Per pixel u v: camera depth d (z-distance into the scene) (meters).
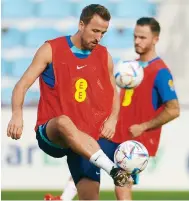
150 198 34.72
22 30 44.72
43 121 20.06
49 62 19.88
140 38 25.80
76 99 20.06
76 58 20.12
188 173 37.38
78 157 20.94
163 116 25.00
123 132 25.03
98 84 20.34
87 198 20.94
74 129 18.44
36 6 45.38
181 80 41.88
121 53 44.16
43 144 20.36
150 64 25.66
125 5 45.34
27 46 44.38
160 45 43.00
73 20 45.09
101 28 19.38
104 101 20.38
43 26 44.84
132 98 25.31
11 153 37.28
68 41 20.17
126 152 18.33
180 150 37.41
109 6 45.53
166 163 37.31
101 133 20.03
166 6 44.00
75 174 21.22
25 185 37.38
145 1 45.22
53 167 37.44
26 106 38.06
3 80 42.53
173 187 37.38
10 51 44.09
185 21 43.50
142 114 25.31
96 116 20.25
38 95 40.47
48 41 20.09
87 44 19.66
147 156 18.52
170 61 42.56
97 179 21.12
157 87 25.38
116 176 18.12
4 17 44.88
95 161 18.41
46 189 37.44
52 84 20.00
